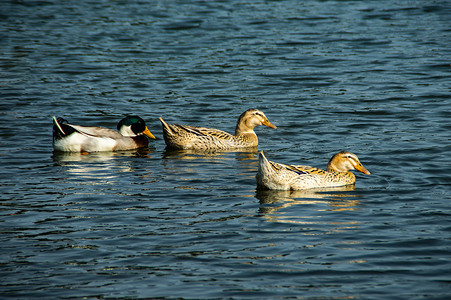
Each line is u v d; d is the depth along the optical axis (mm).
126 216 12383
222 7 40438
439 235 11250
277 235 11367
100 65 28391
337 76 26312
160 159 17422
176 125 18891
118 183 14703
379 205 13000
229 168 16219
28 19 37531
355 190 14109
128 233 11508
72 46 31625
